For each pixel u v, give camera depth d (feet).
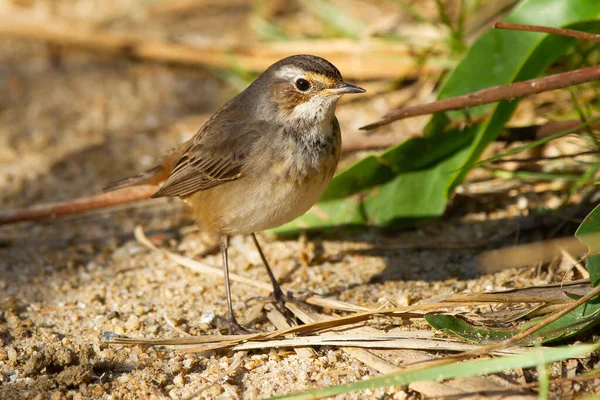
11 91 57.00
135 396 29.86
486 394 27.48
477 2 49.47
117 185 40.14
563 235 37.42
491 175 42.63
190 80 57.57
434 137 38.40
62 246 42.57
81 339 33.94
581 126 33.35
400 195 39.88
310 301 35.29
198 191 35.78
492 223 40.01
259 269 39.50
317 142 33.17
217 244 41.91
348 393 28.84
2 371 31.81
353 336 31.07
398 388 28.63
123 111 54.44
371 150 45.39
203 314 35.58
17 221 41.29
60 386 30.27
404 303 34.63
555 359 25.35
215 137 34.42
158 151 50.26
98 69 59.41
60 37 59.41
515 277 35.50
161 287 38.22
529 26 30.91
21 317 35.86
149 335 34.04
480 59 37.22
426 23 49.52
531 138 38.88
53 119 53.98
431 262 38.22
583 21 35.70
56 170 48.85
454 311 32.37
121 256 41.34
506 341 27.76
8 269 40.24
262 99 33.94
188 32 60.08
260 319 35.12
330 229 40.96
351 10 57.47
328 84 32.76
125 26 61.77
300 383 29.78
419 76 50.39
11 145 51.31
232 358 31.96
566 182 40.93
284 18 59.31
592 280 29.91
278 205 33.63
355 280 37.55
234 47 54.54
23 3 64.85
